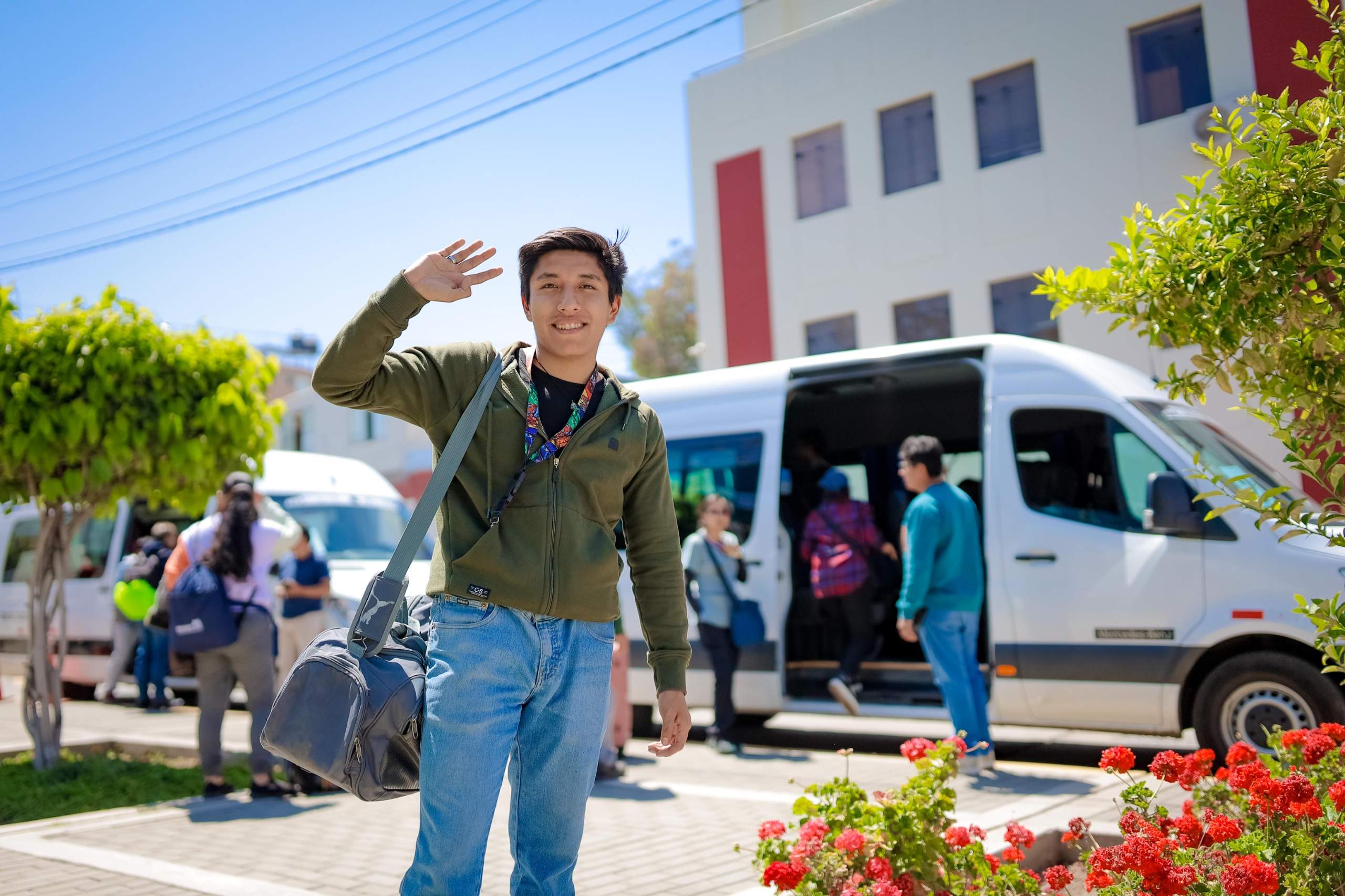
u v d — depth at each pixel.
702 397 9.48
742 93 18.97
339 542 10.98
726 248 19.06
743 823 5.55
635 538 2.88
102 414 7.02
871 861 3.29
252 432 7.70
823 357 8.91
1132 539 7.04
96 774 7.41
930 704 7.99
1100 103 15.05
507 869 4.84
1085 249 15.23
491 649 2.48
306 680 2.54
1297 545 6.51
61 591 7.70
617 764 7.09
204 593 6.48
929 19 16.81
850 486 10.22
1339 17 3.18
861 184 17.55
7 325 6.94
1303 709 6.30
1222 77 13.69
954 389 9.52
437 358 2.59
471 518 2.54
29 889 4.52
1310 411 3.15
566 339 2.63
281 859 5.03
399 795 2.61
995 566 7.51
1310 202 3.01
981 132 16.39
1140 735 8.80
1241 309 3.17
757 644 8.59
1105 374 7.57
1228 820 3.14
